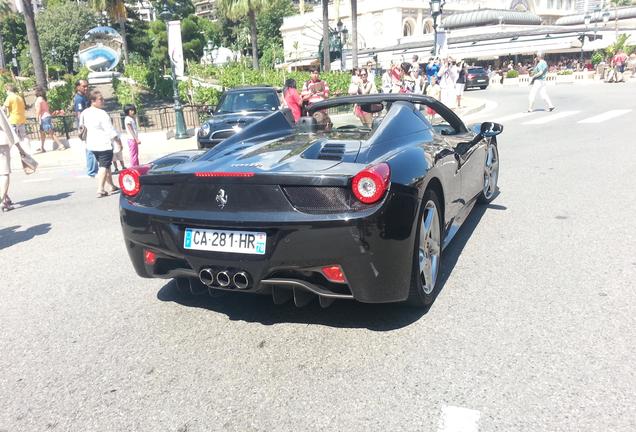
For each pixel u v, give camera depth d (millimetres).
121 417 2449
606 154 8484
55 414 2500
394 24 65750
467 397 2434
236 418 2391
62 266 4688
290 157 3154
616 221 5012
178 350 3037
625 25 58656
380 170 2766
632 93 20625
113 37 32656
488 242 4602
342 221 2717
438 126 4707
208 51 67938
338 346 2969
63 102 17484
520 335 2969
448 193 3732
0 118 7176
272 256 2836
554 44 45688
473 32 60000
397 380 2605
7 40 67688
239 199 2908
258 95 11531
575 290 3527
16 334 3371
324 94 11531
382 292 2875
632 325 3014
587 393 2410
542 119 14086
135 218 3225
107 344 3162
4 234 6016
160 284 4090
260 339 3105
